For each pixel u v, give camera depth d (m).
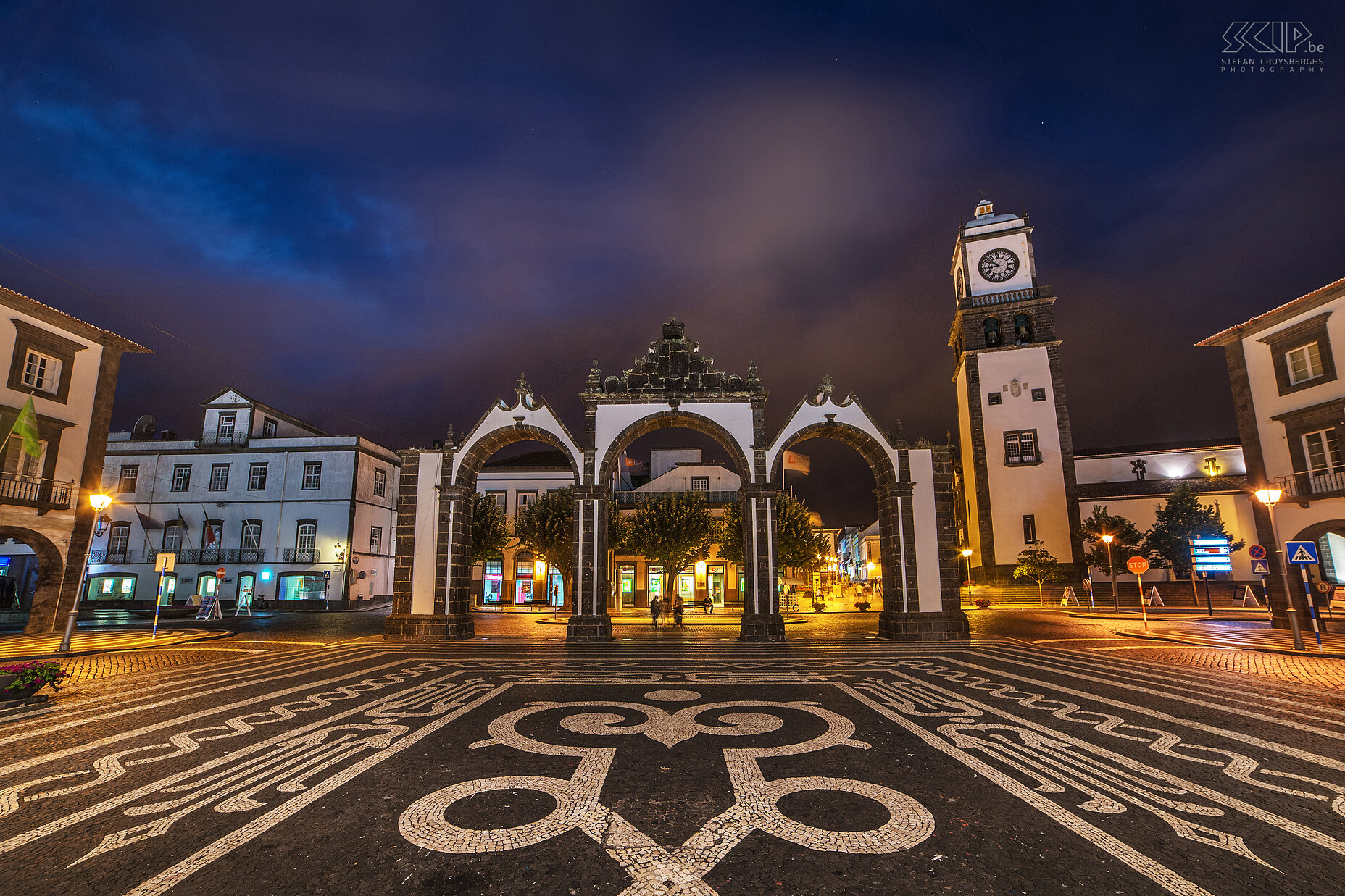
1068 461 38.53
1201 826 4.63
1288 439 19.70
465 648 16.98
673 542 29.14
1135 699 9.36
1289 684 10.52
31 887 3.75
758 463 19.98
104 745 6.91
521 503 42.91
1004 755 6.46
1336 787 5.45
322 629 23.28
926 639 18.97
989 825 4.67
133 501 38.88
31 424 19.02
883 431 20.39
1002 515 39.09
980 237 43.28
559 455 48.81
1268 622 23.12
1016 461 39.31
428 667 13.13
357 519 38.69
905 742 6.99
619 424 20.53
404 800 5.21
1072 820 4.76
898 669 12.81
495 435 20.73
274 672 12.40
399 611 19.88
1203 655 14.48
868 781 5.66
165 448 39.41
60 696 9.83
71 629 15.66
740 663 13.84
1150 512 38.75
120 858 4.14
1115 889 3.72
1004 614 30.27
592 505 19.94
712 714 8.43
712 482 42.72
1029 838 4.44
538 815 4.88
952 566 19.48
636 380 20.83
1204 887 3.74
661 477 42.91
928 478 20.00
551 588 41.75
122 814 4.90
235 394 40.34
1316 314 18.91
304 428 44.59
